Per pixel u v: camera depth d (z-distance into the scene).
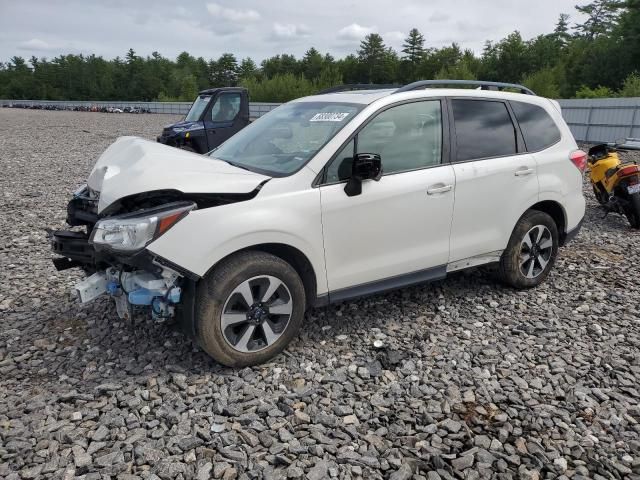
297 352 3.92
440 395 3.42
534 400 3.37
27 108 72.62
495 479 2.72
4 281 5.29
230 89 14.24
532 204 4.83
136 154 3.78
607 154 7.84
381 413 3.22
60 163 14.16
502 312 4.65
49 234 3.85
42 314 4.54
